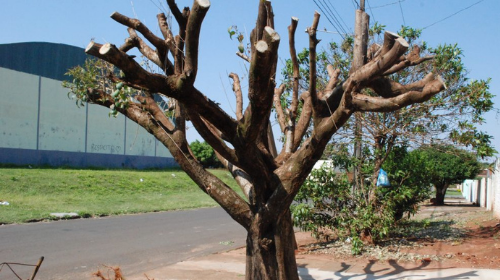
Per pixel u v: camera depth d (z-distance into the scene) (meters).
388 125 11.30
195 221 17.17
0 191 19.83
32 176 23.52
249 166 5.10
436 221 15.62
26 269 8.45
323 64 12.29
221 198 5.44
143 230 14.21
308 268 8.67
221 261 9.66
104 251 10.52
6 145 27.00
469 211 20.08
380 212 10.72
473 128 10.70
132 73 4.12
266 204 5.26
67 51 32.00
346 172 11.31
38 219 15.28
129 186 27.33
